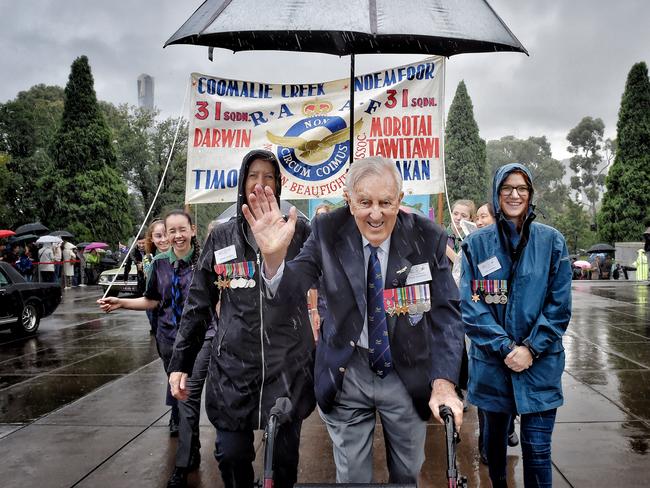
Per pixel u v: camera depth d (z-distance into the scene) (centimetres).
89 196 3262
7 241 2473
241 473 290
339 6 412
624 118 3219
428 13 415
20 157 4178
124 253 2833
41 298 1095
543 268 314
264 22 407
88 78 3331
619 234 3203
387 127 592
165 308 433
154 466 425
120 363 801
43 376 730
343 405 261
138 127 4234
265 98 599
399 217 260
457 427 222
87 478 406
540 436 309
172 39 453
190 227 425
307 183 597
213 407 288
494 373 320
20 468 426
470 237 332
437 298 255
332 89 598
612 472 396
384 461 428
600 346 838
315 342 300
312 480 398
